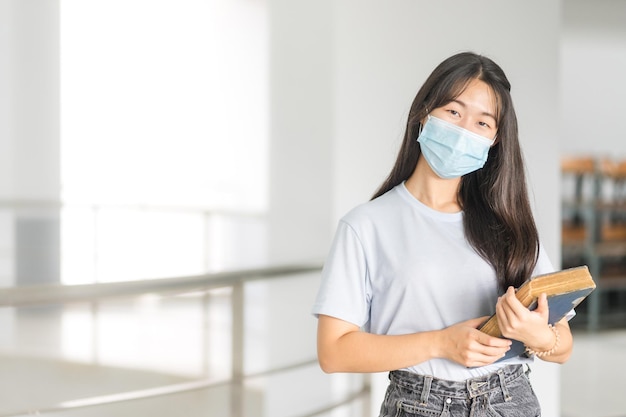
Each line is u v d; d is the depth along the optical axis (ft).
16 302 9.37
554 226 12.18
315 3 12.89
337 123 12.05
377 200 5.52
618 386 16.30
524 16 11.89
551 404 12.26
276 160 15.93
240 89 17.40
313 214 13.50
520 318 4.72
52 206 22.76
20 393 13.00
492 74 5.14
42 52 23.49
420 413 5.17
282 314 15.99
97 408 11.96
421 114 5.25
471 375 5.17
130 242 21.39
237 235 18.37
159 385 13.09
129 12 21.36
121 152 21.88
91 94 22.22
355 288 5.29
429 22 11.51
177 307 18.17
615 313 24.11
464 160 5.12
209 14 18.88
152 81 20.97
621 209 23.94
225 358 14.24
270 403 12.04
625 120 31.27
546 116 12.07
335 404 11.23
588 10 24.13
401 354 4.99
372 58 11.53
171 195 20.74
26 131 23.08
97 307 18.44
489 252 5.26
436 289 5.19
